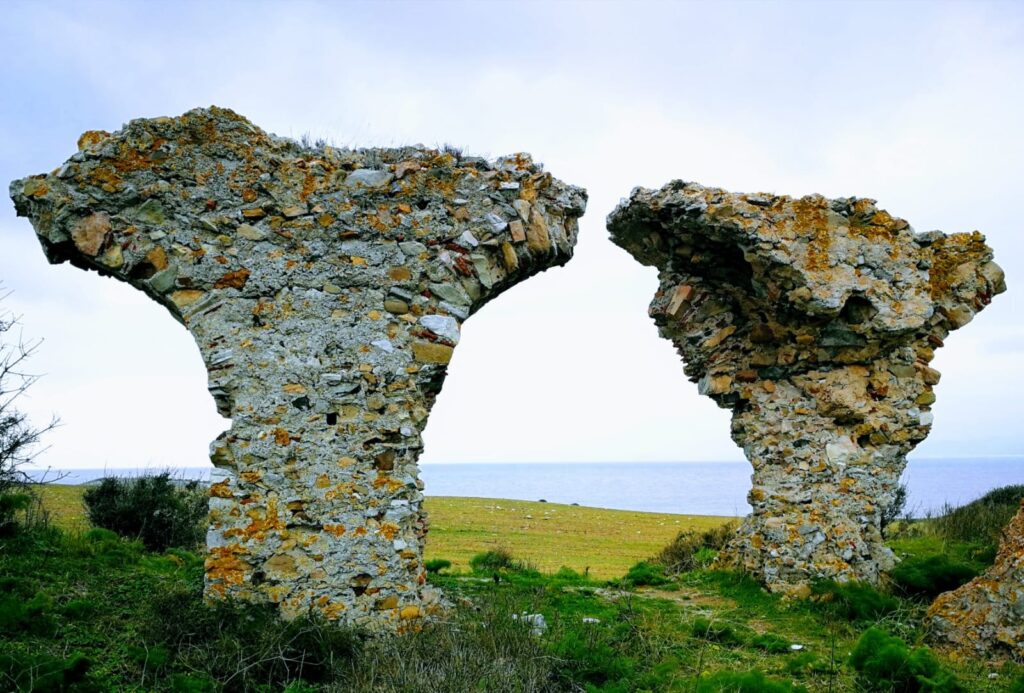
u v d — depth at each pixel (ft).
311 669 17.51
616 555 53.06
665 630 22.61
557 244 25.41
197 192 21.50
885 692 17.80
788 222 28.27
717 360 33.50
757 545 30.45
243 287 21.44
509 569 33.91
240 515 20.36
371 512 21.27
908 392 30.73
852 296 28.63
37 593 19.10
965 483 266.98
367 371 21.94
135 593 21.16
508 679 16.28
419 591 21.83
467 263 23.16
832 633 23.68
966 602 22.43
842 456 29.76
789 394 31.35
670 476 522.06
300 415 21.21
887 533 44.52
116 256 20.95
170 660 16.66
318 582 20.49
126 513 34.88
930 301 29.66
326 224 22.22
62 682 14.21
